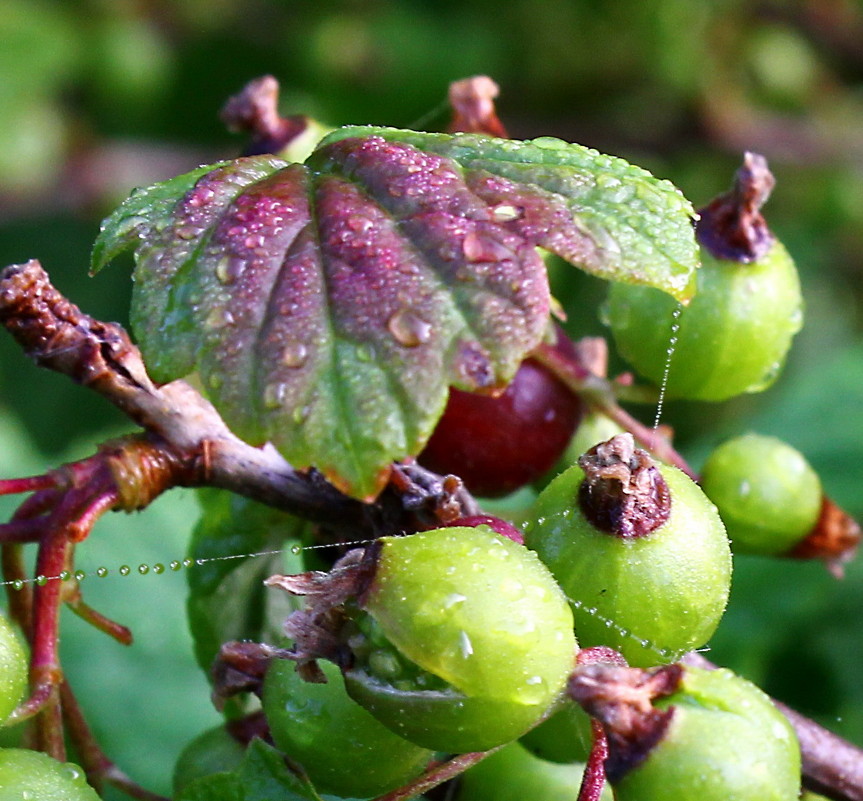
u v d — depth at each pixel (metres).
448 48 0.29
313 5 0.31
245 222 0.13
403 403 0.13
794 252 0.30
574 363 0.15
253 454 0.14
